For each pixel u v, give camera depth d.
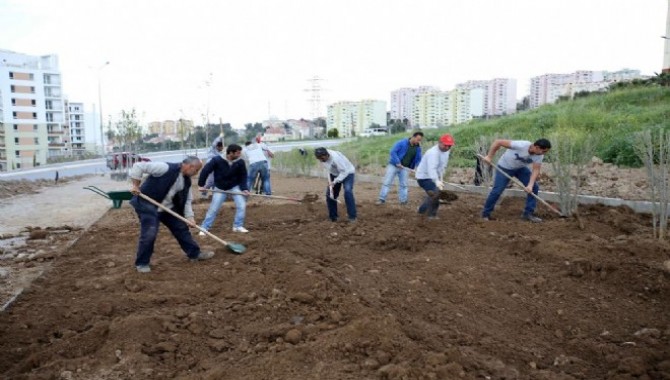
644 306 4.76
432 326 4.28
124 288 5.36
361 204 10.41
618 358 3.76
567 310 4.70
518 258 6.07
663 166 6.89
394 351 3.74
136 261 5.87
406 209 9.58
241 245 6.59
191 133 41.94
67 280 5.71
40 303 5.02
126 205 11.36
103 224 9.07
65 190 16.22
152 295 5.05
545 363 3.78
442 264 5.83
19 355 3.93
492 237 6.84
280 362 3.60
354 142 30.47
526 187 7.78
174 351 3.88
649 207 8.26
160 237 7.64
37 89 67.31
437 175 8.15
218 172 7.70
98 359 3.75
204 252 6.36
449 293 5.07
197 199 12.09
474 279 5.37
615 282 5.25
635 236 6.75
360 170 17.14
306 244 6.88
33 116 67.31
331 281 5.25
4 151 65.69
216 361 3.73
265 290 5.12
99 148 83.44
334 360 3.65
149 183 5.81
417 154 10.21
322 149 8.06
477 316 4.58
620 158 11.52
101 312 4.66
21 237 8.25
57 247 7.45
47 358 3.83
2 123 65.62
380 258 6.22
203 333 4.21
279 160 20.81
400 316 4.49
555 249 6.09
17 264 6.49
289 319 4.48
